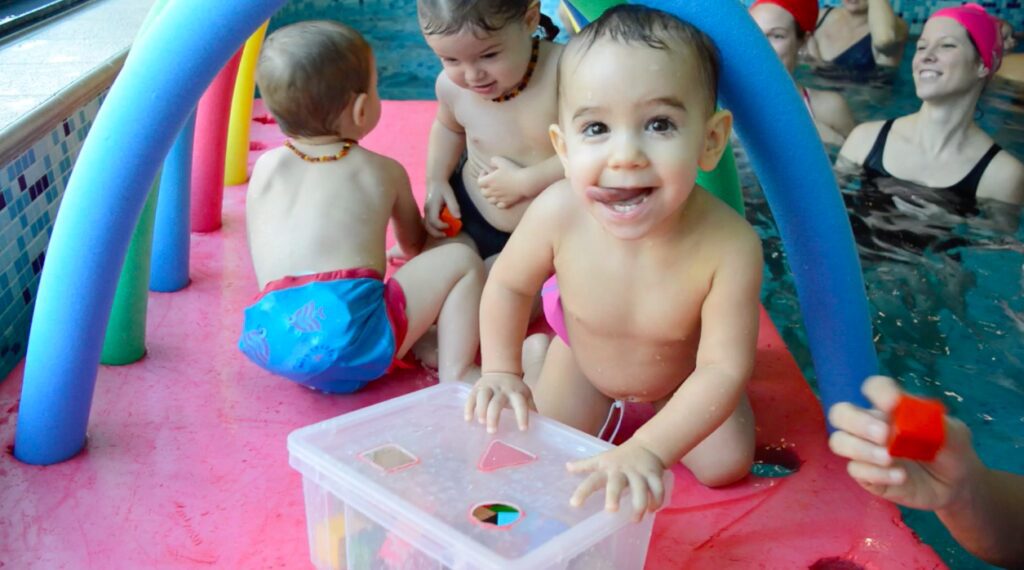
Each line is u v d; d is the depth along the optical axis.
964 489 0.75
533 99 1.37
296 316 1.16
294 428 1.17
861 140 2.14
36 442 1.07
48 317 1.03
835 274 1.04
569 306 1.03
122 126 0.97
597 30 0.86
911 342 1.48
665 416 0.89
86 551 0.95
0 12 1.81
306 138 1.30
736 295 0.94
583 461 0.86
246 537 0.98
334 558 0.91
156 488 1.05
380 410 0.98
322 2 3.71
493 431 0.95
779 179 1.01
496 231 1.50
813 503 1.04
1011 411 1.33
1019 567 0.86
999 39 1.96
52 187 1.43
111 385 1.24
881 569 0.94
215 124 1.62
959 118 2.00
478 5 1.21
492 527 0.80
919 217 1.86
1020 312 1.56
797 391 1.26
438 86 1.47
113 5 2.01
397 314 1.22
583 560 0.82
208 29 0.95
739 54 0.93
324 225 1.23
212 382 1.26
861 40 2.90
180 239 1.46
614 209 0.86
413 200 1.41
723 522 1.01
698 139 0.87
